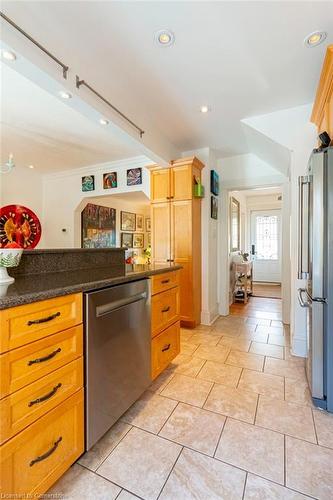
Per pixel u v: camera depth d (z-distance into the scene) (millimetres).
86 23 1499
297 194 2547
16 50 1328
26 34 1372
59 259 1810
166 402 1766
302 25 1539
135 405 1730
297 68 1938
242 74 2006
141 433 1471
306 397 1816
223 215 3986
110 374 1420
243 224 6941
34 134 3172
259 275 7285
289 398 1806
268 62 1871
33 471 993
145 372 1778
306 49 1737
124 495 1101
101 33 1578
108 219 5527
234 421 1569
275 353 2568
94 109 1932
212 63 1877
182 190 3281
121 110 2254
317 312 1670
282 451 1334
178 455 1312
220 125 2881
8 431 901
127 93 2242
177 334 2293
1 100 2391
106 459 1287
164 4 1392
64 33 1567
